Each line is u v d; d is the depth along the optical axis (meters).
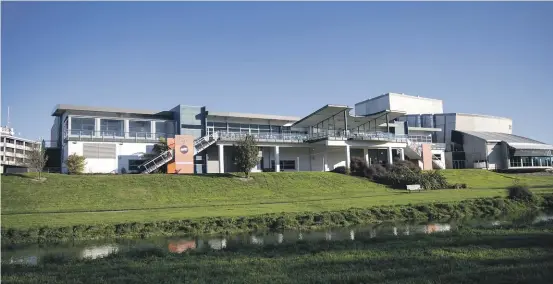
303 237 21.86
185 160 44.78
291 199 36.84
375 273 11.44
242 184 41.62
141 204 32.34
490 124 88.00
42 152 38.59
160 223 23.86
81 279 11.74
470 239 17.08
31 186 33.50
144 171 43.84
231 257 14.80
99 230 22.48
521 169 75.06
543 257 13.17
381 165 53.94
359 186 45.47
